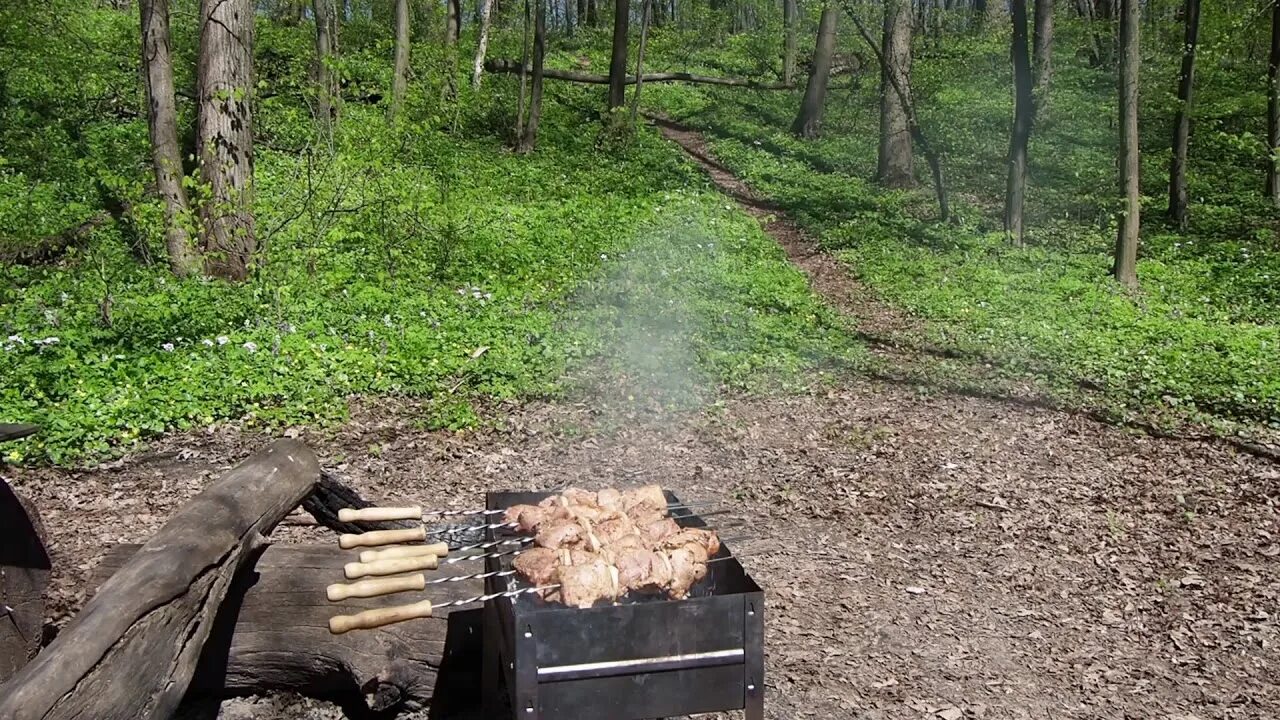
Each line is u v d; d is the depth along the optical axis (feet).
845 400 35.42
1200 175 80.38
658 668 11.50
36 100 66.13
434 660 15.96
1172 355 40.83
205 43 42.86
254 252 42.93
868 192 78.38
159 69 43.32
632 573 12.18
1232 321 49.24
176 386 30.09
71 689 9.42
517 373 34.37
